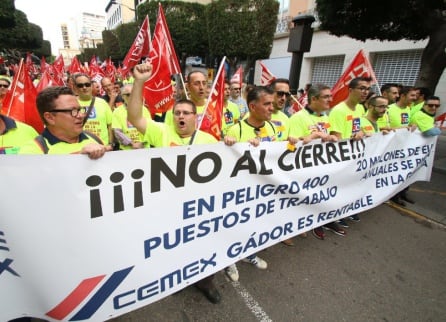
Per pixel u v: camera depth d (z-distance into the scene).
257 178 2.15
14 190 1.26
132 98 2.07
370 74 3.88
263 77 5.34
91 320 1.61
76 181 1.39
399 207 4.12
